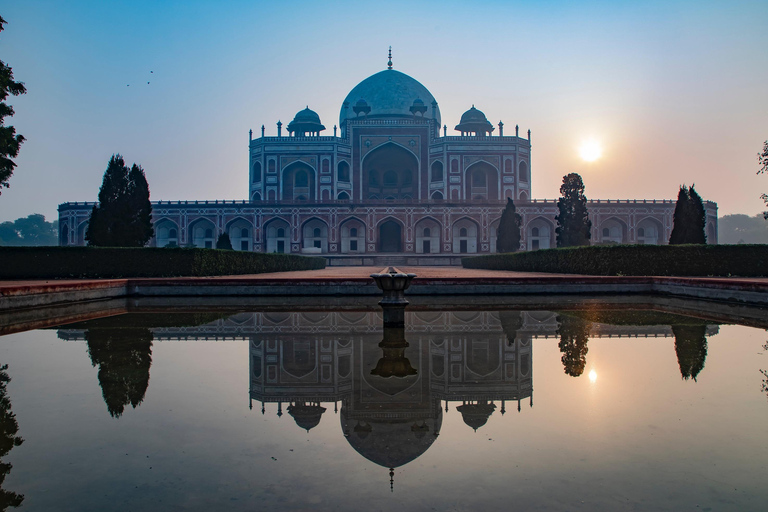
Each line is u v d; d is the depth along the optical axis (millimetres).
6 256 13773
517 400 2896
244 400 2924
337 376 3457
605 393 3041
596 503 1712
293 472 1959
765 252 13188
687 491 1798
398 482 1869
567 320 6242
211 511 1653
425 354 4180
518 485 1845
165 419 2586
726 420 2551
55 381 3338
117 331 5477
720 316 6633
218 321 6266
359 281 10109
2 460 2072
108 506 1690
